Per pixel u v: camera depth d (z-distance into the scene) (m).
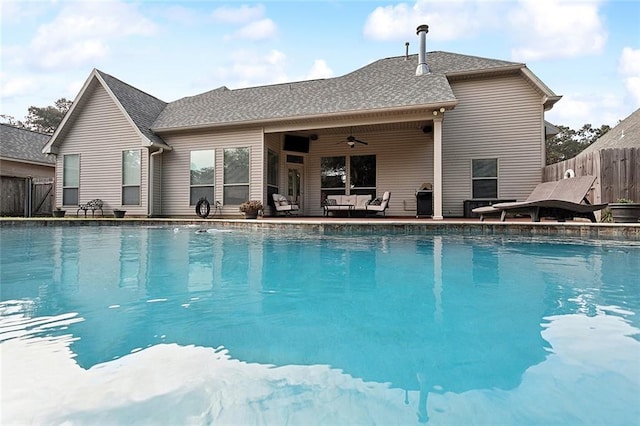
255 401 1.35
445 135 11.70
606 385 1.46
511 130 11.22
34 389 1.43
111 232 8.31
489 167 11.39
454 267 4.02
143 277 3.56
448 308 2.51
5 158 15.26
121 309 2.49
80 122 12.85
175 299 2.76
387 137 12.75
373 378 1.53
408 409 1.30
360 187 13.05
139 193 12.15
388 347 1.86
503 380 1.51
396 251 5.27
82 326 2.16
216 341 1.94
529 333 2.03
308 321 2.26
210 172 12.02
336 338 1.98
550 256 4.74
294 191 13.59
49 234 7.92
